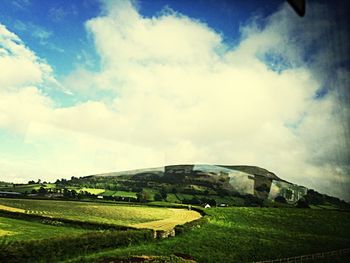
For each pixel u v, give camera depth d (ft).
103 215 192.95
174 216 216.33
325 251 122.31
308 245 133.59
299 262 96.63
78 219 147.43
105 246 86.94
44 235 99.14
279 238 145.18
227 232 145.59
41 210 181.57
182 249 98.78
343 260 109.09
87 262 71.61
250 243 123.24
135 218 193.36
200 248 103.86
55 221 136.36
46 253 71.87
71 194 330.13
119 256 79.10
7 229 107.04
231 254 101.71
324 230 192.03
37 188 347.15
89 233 86.94
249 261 95.61
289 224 202.39
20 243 69.46
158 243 102.17
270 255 106.63
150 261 77.25
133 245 95.81
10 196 272.31
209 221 175.01
